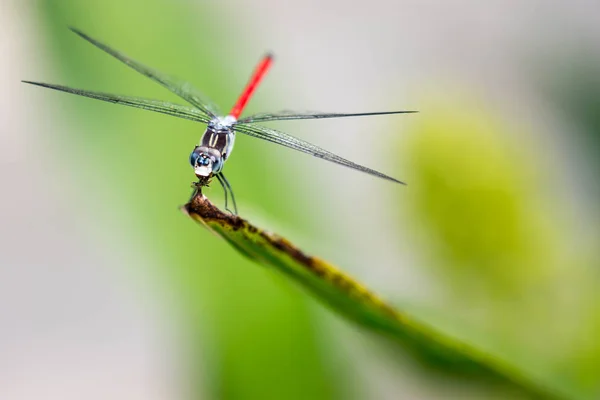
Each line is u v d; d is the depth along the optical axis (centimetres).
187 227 43
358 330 41
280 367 42
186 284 43
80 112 44
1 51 52
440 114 43
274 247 39
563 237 43
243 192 44
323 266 39
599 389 42
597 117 47
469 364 40
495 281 43
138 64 44
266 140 44
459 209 43
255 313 43
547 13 51
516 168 43
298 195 45
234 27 47
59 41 44
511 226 42
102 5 44
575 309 42
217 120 44
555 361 42
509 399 41
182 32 45
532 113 48
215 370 42
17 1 44
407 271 43
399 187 43
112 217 43
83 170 43
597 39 50
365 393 43
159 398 52
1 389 52
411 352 41
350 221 47
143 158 44
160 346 52
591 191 45
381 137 53
